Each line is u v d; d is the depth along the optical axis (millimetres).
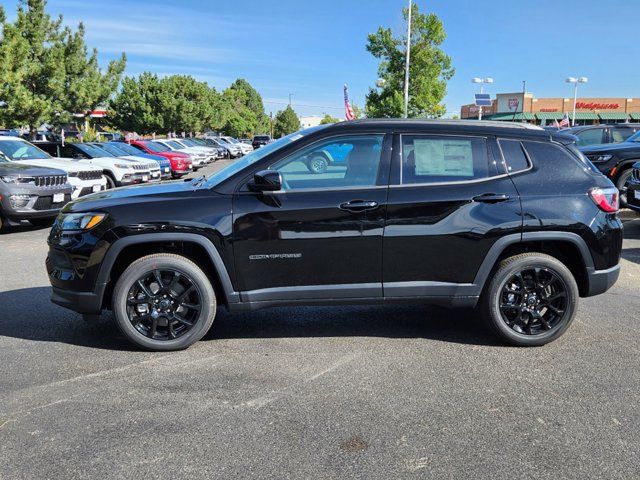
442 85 31328
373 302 4414
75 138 29953
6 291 6230
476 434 3174
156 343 4375
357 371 4047
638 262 7641
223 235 4223
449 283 4402
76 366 4125
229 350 4465
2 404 3514
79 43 25875
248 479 2748
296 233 4254
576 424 3289
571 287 4449
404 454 2971
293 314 5426
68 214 4430
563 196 4402
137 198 4344
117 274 4477
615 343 4625
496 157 4434
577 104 65312
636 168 9312
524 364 4184
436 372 4031
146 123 45656
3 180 9992
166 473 2793
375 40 30828
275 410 3447
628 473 2811
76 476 2766
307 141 4363
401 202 4281
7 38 20562
